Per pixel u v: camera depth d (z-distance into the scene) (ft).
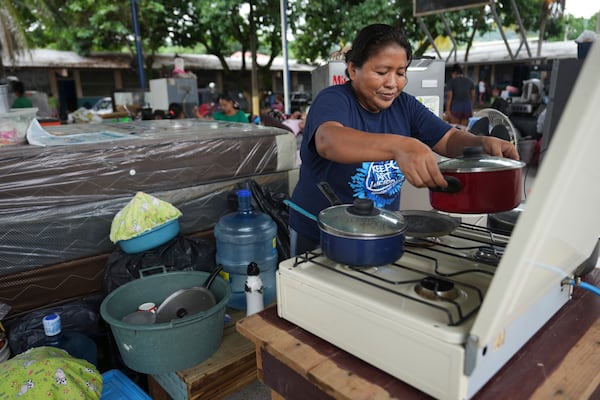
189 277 5.65
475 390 2.28
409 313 2.37
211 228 7.46
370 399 2.33
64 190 5.95
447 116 20.76
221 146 7.27
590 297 3.31
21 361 4.27
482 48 42.11
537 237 1.78
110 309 4.99
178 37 43.96
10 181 5.56
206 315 4.59
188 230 7.18
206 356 4.81
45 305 6.02
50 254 5.95
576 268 3.08
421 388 2.35
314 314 2.93
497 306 1.94
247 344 5.40
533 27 39.34
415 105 4.57
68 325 5.89
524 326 2.64
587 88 1.51
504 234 3.60
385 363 2.52
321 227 2.94
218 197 7.40
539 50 28.71
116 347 6.15
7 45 32.58
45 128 8.66
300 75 58.75
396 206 4.91
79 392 4.10
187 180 7.01
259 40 49.03
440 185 2.75
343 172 4.33
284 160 8.17
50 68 42.88
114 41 42.27
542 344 2.74
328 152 3.28
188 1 40.73
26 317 5.76
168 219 6.25
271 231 6.66
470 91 20.59
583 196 2.06
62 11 40.24
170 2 40.34
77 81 45.93
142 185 6.60
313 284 2.87
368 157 2.97
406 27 39.50
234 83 48.98
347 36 37.65
